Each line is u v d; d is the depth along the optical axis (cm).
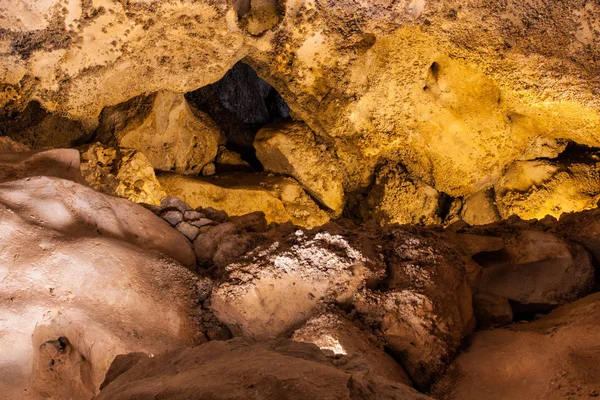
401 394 144
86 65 627
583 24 564
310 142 859
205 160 853
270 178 854
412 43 665
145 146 750
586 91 596
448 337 269
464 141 751
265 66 764
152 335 263
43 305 243
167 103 747
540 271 324
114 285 263
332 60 693
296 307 280
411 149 828
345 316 273
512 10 589
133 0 581
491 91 702
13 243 254
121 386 165
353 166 879
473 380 249
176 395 142
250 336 282
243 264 292
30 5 550
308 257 288
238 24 647
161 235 320
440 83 704
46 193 291
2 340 233
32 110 687
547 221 372
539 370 231
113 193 636
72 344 246
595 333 235
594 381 214
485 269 326
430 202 868
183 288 290
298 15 648
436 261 296
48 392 238
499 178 795
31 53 588
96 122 732
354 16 646
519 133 743
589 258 326
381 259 295
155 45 642
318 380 141
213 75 704
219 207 762
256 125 1053
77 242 268
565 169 765
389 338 268
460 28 626
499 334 272
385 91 709
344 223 423
